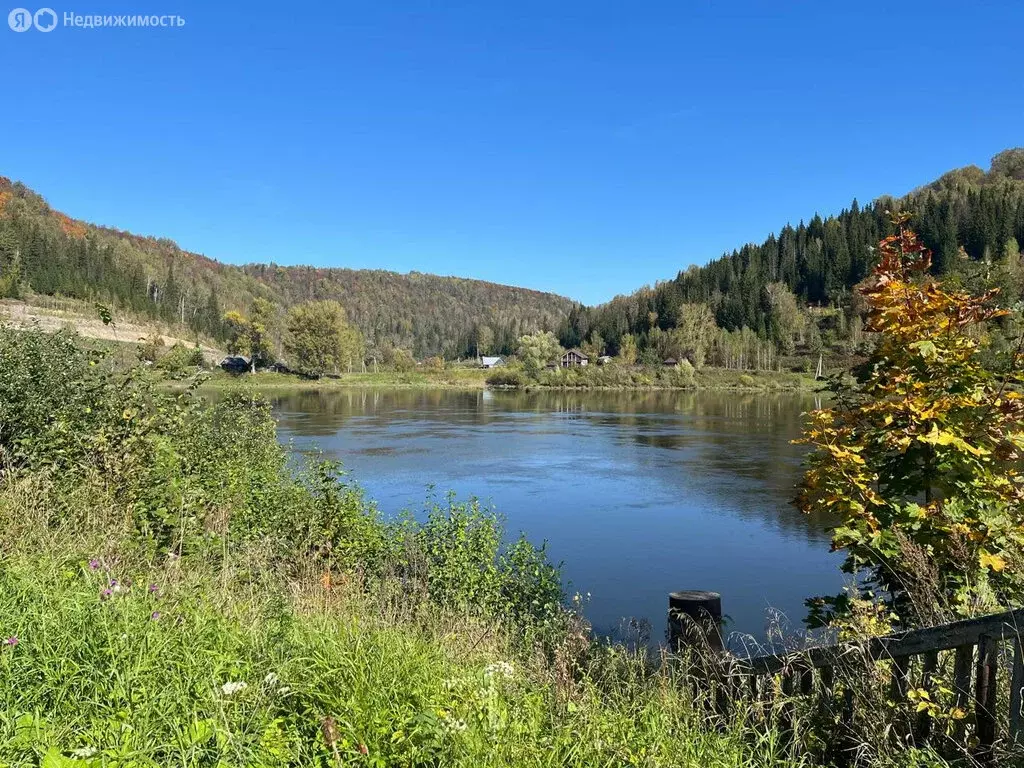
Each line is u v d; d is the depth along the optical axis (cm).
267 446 1205
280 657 375
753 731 351
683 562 1177
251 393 1326
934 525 453
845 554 1217
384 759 283
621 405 5591
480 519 933
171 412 901
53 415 797
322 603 602
